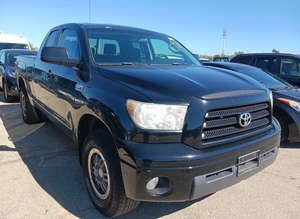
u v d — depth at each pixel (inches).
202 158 74.8
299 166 146.3
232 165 82.1
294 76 265.6
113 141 84.4
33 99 178.2
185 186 75.0
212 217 97.1
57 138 176.6
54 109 136.3
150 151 72.9
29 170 129.0
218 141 80.6
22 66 199.2
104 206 90.4
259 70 226.8
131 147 74.2
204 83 87.1
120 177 81.0
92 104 89.7
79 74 108.2
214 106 78.4
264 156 95.9
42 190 110.8
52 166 134.1
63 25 149.6
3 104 293.3
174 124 75.3
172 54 140.2
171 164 72.4
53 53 105.5
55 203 101.8
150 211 99.7
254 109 91.3
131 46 126.8
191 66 119.6
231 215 98.7
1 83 323.6
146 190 75.2
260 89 97.6
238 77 103.0
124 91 82.0
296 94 179.0
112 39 125.1
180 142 75.8
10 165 134.1
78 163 138.3
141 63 118.3
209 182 77.4
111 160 81.9
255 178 130.3
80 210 98.0
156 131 74.1
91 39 118.2
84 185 116.0
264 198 111.4
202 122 76.5
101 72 99.4
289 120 170.4
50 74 136.4
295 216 99.4
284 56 279.3
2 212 95.0
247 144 85.5
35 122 207.2
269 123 101.8
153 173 72.4
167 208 102.1
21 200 103.0
